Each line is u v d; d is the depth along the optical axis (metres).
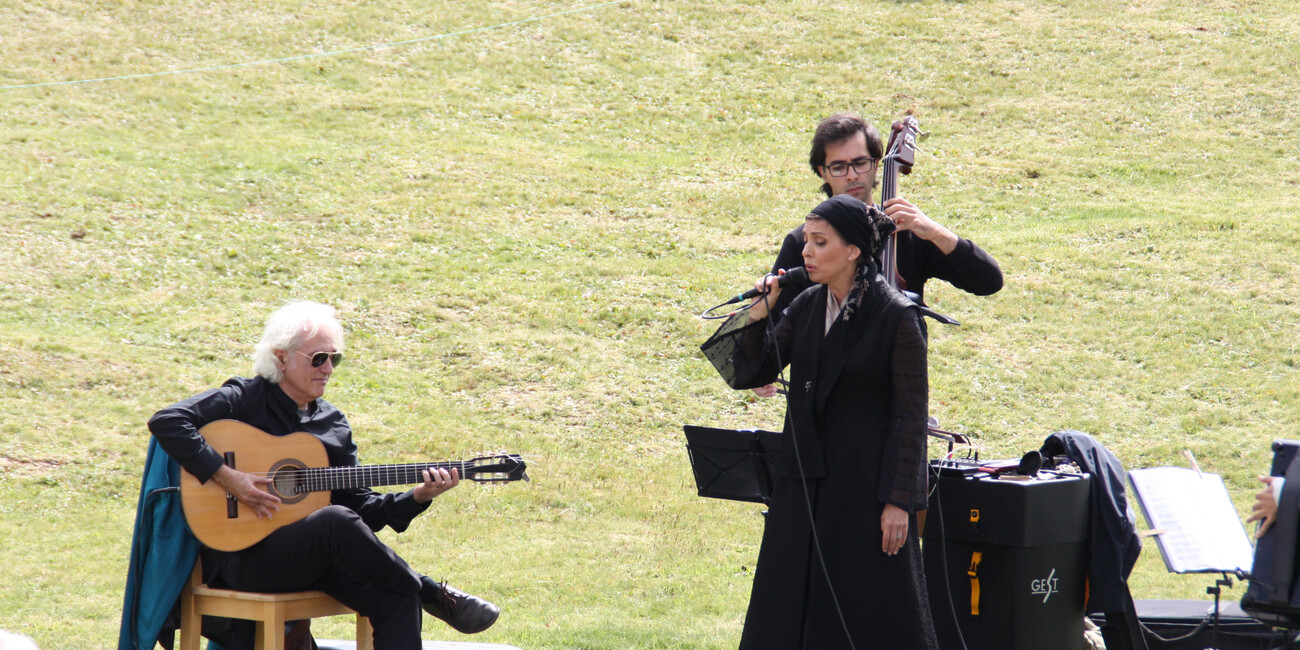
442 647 19.06
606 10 105.69
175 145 72.56
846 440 13.64
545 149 79.31
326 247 61.34
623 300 57.78
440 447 42.44
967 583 15.69
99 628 24.28
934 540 16.09
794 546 13.84
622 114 86.94
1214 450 44.59
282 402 16.67
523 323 54.62
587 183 73.56
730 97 90.88
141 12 94.62
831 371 13.66
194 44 90.56
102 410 42.34
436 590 17.62
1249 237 65.56
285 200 66.25
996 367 52.56
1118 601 15.87
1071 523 15.70
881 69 96.31
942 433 17.36
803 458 13.82
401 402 46.56
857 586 13.43
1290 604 14.23
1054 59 97.56
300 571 15.27
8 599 26.55
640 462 43.53
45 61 83.62
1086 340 55.00
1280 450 15.17
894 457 13.28
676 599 27.91
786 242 16.50
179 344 49.22
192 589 15.89
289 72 87.81
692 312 56.84
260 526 15.71
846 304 13.66
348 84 87.38
